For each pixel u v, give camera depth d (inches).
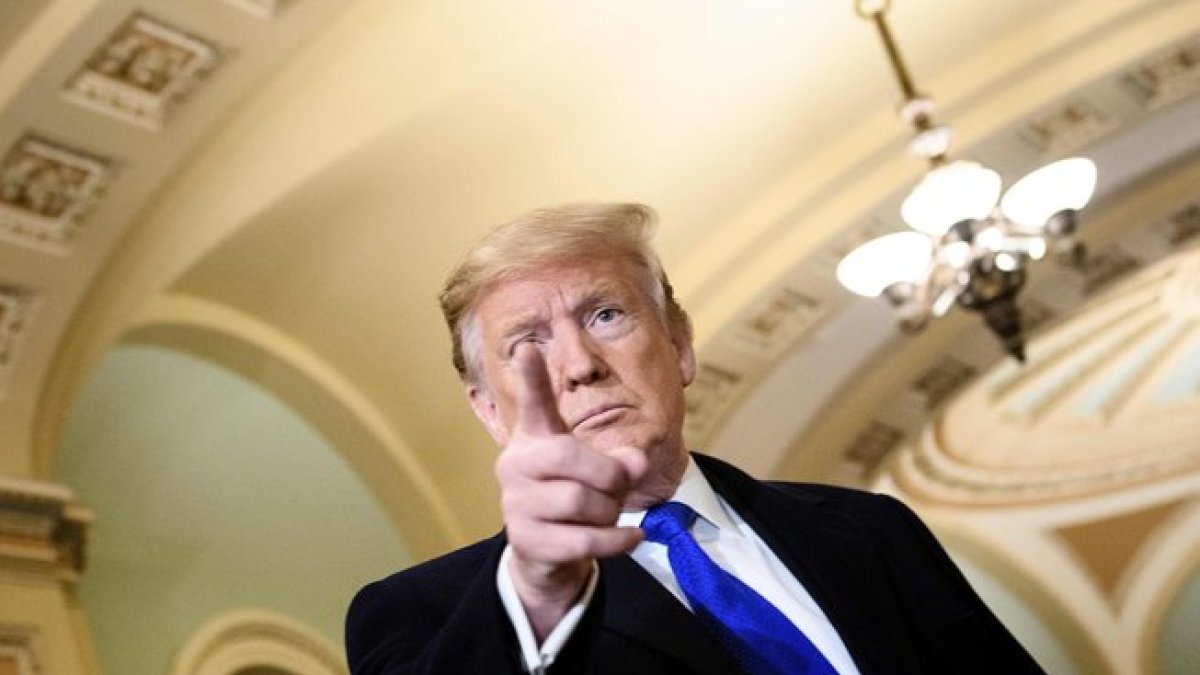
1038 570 645.9
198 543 276.7
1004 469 629.6
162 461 272.8
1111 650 648.4
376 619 71.6
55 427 233.9
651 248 81.3
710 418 369.4
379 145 271.9
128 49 216.5
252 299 281.9
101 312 240.8
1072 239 283.9
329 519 305.9
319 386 297.7
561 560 54.4
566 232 77.8
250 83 236.7
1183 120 342.3
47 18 207.2
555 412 56.4
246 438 290.2
